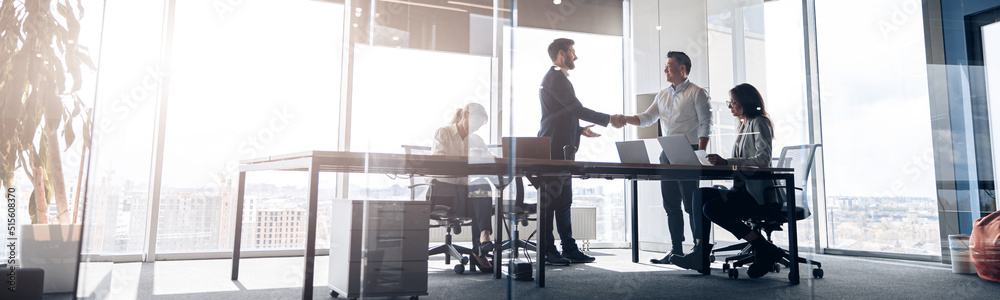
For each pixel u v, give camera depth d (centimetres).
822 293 247
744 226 212
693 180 205
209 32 405
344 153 211
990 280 295
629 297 181
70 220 252
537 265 183
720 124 205
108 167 208
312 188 206
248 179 408
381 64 170
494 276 184
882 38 438
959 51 397
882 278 302
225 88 407
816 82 467
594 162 187
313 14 430
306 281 208
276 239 413
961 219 389
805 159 263
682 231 207
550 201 184
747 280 209
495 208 179
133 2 381
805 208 249
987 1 380
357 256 200
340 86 430
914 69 419
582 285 191
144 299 240
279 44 421
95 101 209
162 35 391
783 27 429
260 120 412
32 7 239
